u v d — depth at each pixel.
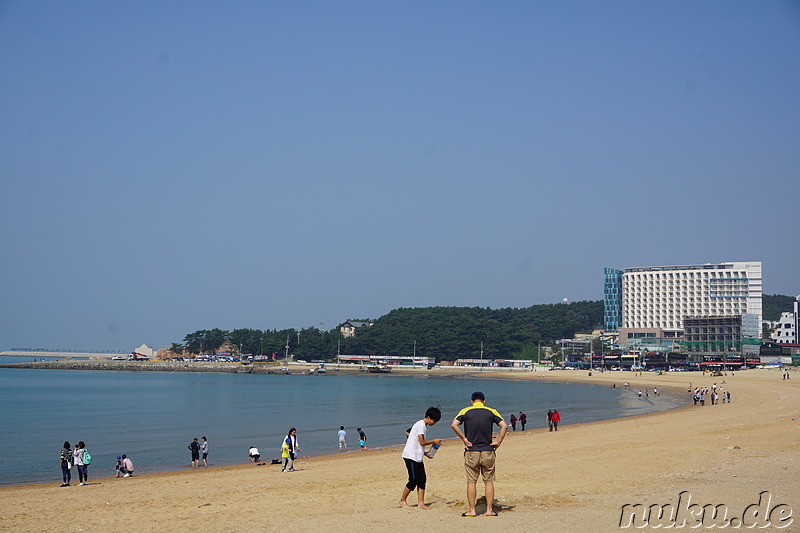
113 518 20.77
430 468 31.77
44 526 19.80
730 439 37.94
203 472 44.16
